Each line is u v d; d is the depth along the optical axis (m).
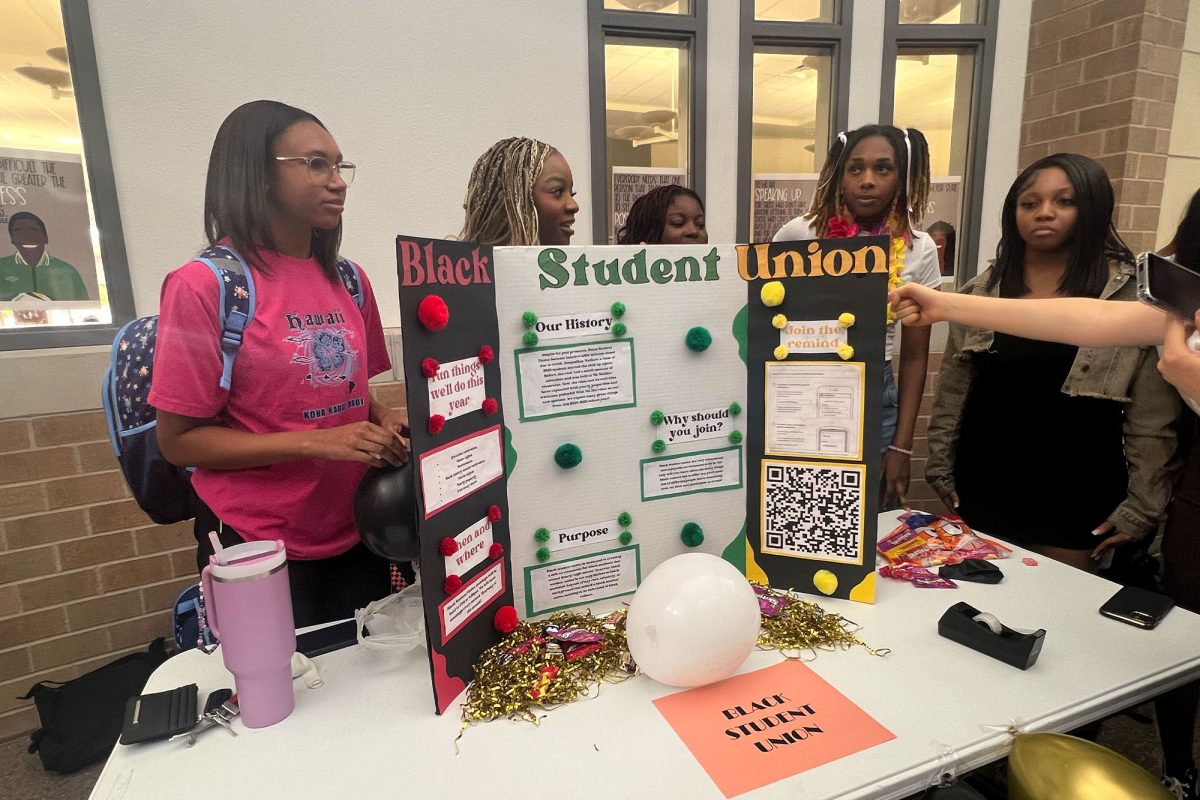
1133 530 1.49
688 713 0.77
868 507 0.99
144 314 2.03
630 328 0.96
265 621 0.73
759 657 0.88
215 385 1.00
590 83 2.32
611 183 2.47
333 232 1.15
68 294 1.96
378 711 0.79
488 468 0.89
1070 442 1.52
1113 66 2.37
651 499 1.02
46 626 1.96
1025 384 1.56
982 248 2.79
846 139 1.71
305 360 1.07
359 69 2.09
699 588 0.78
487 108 2.23
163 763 0.71
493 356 0.89
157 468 1.24
